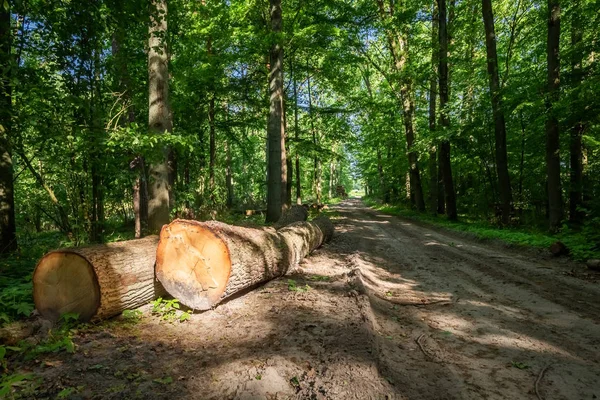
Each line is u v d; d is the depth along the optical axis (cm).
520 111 1234
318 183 3309
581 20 1055
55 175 681
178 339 325
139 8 557
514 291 544
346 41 1789
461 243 1044
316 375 262
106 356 282
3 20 541
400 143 2433
